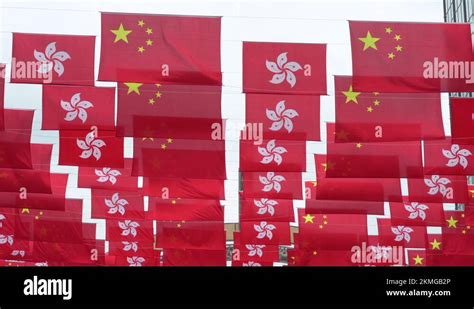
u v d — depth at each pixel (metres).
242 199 20.62
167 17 12.65
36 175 17.75
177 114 13.53
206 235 21.67
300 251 23.47
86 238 23.66
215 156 15.16
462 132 14.42
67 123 13.97
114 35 12.56
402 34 12.57
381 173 15.20
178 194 17.77
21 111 15.38
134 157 15.09
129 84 13.56
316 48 12.73
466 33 12.58
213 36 12.61
